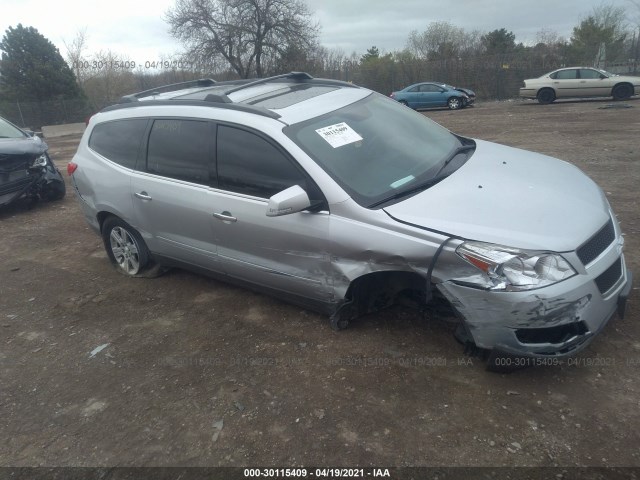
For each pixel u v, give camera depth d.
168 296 4.72
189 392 3.32
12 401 3.44
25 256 6.16
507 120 16.53
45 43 35.69
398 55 45.50
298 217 3.48
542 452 2.59
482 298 2.86
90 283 5.19
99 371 3.67
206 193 4.02
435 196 3.28
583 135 11.58
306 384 3.27
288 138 3.57
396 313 3.93
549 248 2.77
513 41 47.06
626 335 3.39
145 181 4.50
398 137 3.99
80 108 33.50
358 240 3.24
